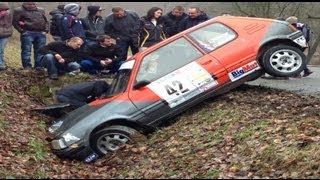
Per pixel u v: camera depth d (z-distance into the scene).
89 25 12.59
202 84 8.71
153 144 7.97
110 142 8.23
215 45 9.02
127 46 12.11
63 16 11.96
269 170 5.88
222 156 6.64
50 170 7.02
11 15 12.96
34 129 9.01
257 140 6.81
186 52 8.90
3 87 10.65
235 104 8.62
